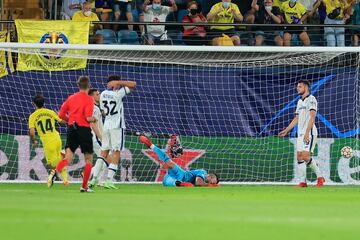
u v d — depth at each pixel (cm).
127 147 6344
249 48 6197
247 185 6056
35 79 6506
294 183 6300
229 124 6481
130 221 2545
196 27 7325
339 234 2206
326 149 6388
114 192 4712
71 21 6700
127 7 7406
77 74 6550
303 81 5662
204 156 6425
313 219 2681
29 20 6669
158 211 3014
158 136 6425
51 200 3728
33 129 5575
